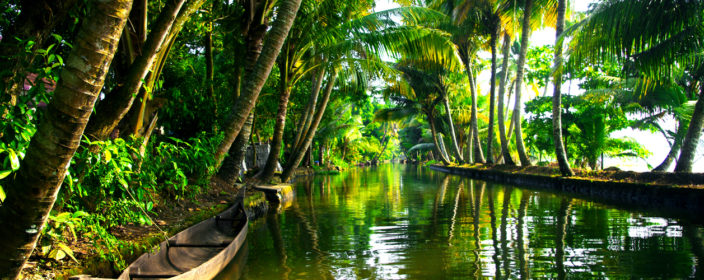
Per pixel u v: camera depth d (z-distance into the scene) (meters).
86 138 3.77
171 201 6.79
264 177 12.81
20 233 2.53
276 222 8.66
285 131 25.17
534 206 10.31
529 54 22.44
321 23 11.11
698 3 8.91
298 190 16.58
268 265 5.17
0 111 3.10
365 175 29.12
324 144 35.47
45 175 2.37
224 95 11.73
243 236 5.94
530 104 20.05
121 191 4.68
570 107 18.27
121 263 3.86
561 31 14.30
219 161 7.80
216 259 4.32
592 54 11.35
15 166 2.82
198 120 9.48
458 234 6.96
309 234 7.25
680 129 14.48
